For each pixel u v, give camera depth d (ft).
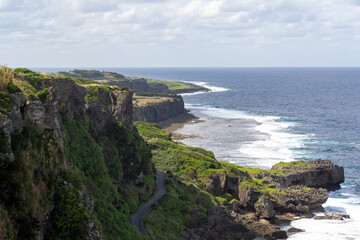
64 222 91.56
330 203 309.01
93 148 220.84
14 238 75.56
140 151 271.90
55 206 93.15
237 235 238.68
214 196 311.47
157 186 278.87
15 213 78.59
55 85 219.82
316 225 261.03
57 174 98.68
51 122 112.78
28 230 79.36
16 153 87.81
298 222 267.39
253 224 262.88
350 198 321.52
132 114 316.40
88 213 98.84
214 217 258.37
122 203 223.92
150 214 231.91
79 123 226.99
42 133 102.27
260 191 295.07
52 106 116.06
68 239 90.53
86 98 258.16
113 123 273.95
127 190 242.37
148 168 274.77
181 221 240.32
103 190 209.26
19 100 100.58
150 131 468.34
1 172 80.18
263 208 273.33
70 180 102.63
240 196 305.32
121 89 314.14
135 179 257.34
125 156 262.47
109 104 288.30
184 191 280.72
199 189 299.79
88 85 295.07
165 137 453.17
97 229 102.89
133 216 224.94
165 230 221.66
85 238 93.76
